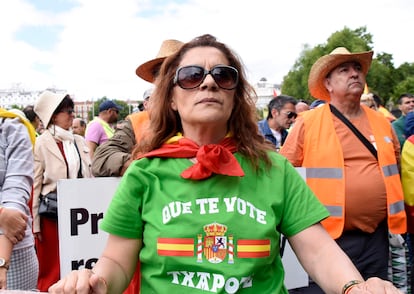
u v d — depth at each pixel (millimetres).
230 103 1740
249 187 1655
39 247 4230
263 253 1579
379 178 3469
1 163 2473
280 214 1678
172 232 1576
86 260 2914
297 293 3848
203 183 1633
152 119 1856
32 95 85250
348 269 1527
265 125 6969
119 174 3123
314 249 1640
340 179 3457
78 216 2900
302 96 59250
